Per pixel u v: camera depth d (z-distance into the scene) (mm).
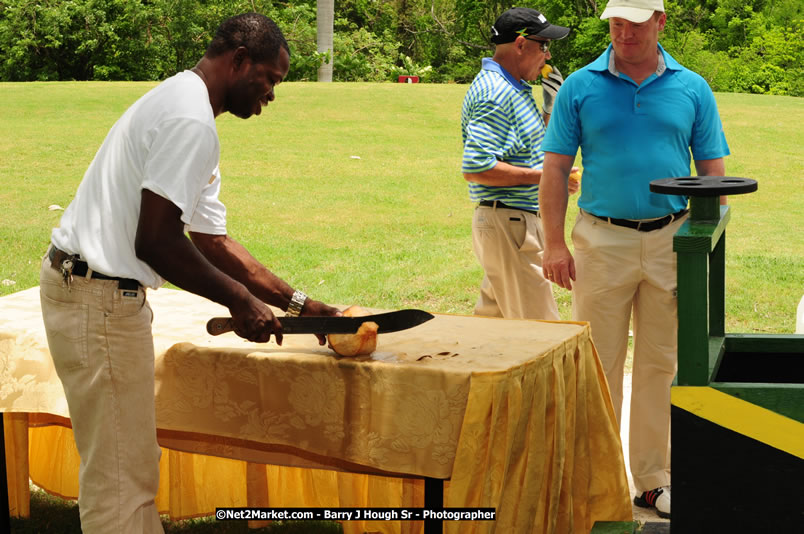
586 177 3822
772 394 2518
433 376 2658
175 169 2590
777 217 11242
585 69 3770
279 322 2809
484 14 47281
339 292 7598
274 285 3162
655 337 3805
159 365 3014
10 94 21078
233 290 2715
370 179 13367
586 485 3178
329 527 3805
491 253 4383
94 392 2719
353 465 3041
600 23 41312
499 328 3244
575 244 3883
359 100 21000
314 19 44938
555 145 3842
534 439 2805
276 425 2895
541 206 3893
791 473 2518
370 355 2852
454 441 2656
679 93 3689
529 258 4344
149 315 2809
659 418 3826
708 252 2568
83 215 2713
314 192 12336
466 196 12344
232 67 2797
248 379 2908
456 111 20000
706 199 2807
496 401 2613
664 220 3723
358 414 2775
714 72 40812
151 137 2633
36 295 3717
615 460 3234
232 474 3775
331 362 2793
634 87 3688
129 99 20766
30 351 3129
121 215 2666
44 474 3988
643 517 3781
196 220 3125
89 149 14984
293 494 3797
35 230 9500
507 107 4270
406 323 2885
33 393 3129
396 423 2719
